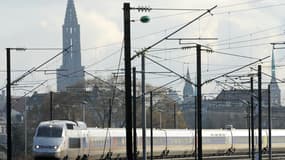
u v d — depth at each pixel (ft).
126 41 267.39
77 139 504.02
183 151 645.10
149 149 591.78
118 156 567.18
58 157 479.82
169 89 572.51
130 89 269.23
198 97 364.79
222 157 627.46
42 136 486.79
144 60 385.50
